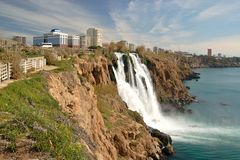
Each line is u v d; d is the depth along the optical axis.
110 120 48.97
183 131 64.44
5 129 16.02
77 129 23.48
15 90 23.70
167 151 48.62
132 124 50.00
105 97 63.97
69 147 16.33
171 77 121.38
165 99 105.31
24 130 16.45
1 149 14.38
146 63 113.00
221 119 78.50
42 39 177.62
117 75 84.19
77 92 37.28
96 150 22.78
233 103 107.25
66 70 42.53
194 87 160.88
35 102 24.22
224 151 50.09
